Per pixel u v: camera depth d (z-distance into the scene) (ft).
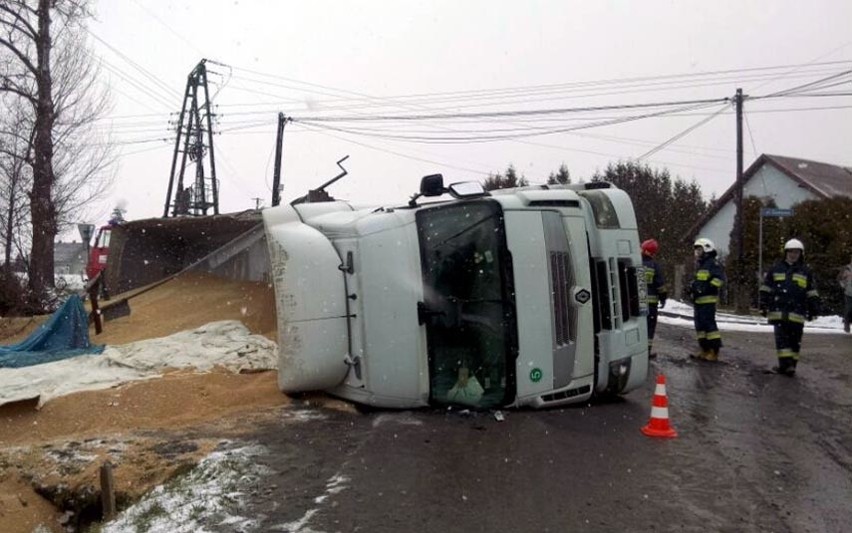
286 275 27.07
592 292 27.27
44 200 68.90
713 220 129.90
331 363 26.35
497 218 25.39
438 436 22.82
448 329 25.50
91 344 40.04
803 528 16.65
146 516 17.43
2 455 22.33
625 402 28.71
